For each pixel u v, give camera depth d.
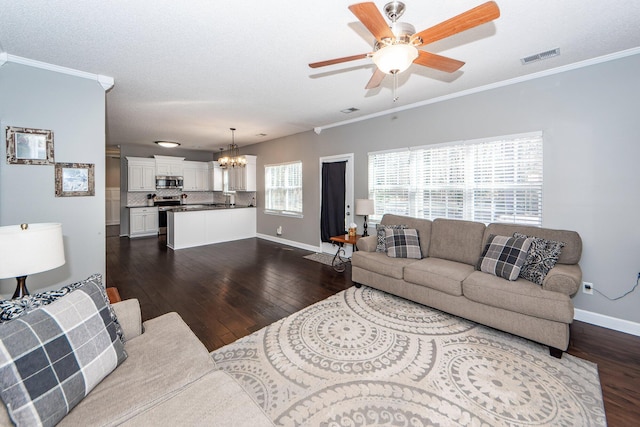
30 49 2.42
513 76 3.07
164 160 8.12
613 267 2.65
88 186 2.94
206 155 9.16
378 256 3.50
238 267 4.66
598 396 1.78
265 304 3.19
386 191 4.44
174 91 3.48
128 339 1.64
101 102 3.01
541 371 2.03
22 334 1.05
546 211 2.98
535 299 2.24
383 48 1.64
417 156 4.04
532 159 3.07
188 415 1.10
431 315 2.91
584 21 2.06
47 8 1.87
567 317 2.11
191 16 1.98
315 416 1.64
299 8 1.90
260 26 2.12
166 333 1.69
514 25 2.12
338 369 2.05
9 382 0.97
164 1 1.81
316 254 5.55
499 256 2.71
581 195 2.79
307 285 3.81
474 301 2.61
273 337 2.49
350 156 4.98
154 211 7.98
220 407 1.14
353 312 2.98
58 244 1.73
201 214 6.46
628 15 1.99
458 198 3.63
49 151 2.73
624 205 2.58
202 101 3.88
